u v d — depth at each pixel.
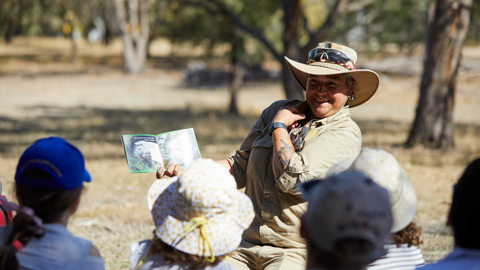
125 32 44.94
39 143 2.87
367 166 2.63
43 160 2.79
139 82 40.19
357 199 2.05
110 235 6.66
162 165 3.95
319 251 2.13
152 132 18.16
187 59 55.28
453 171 11.53
